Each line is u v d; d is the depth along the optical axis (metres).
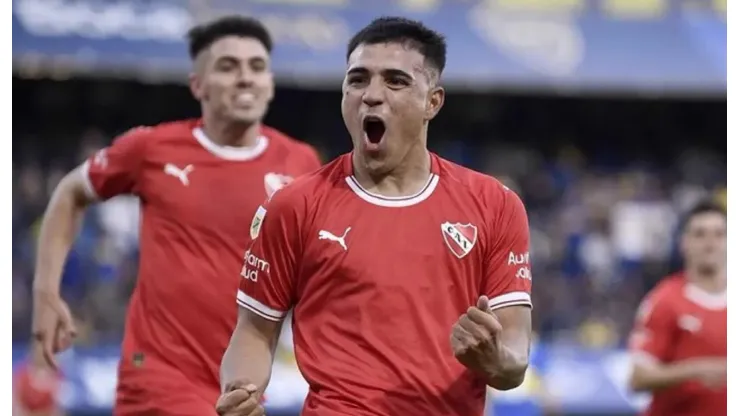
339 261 14.01
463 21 49.19
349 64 14.30
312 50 46.50
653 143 59.94
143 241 21.03
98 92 53.78
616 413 42.69
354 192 14.32
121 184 21.36
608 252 54.09
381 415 13.74
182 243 20.64
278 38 46.50
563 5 50.88
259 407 13.15
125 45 45.19
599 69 50.00
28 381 37.06
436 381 13.91
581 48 50.12
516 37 49.69
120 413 20.72
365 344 13.91
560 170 57.66
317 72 46.09
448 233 14.23
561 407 42.25
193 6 46.50
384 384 13.80
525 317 14.39
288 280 14.32
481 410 14.32
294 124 56.78
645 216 55.81
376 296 13.95
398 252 14.07
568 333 50.03
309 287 14.18
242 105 21.03
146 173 21.06
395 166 14.28
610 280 52.75
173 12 46.19
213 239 20.66
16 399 37.00
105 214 48.25
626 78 49.94
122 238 48.16
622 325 51.09
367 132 14.07
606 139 59.72
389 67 13.98
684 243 28.97
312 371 14.02
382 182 14.39
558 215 55.28
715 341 27.98
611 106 59.62
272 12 47.12
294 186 14.43
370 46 14.12
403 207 14.28
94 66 44.75
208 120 21.34
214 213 20.73
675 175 58.53
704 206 28.53
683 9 52.47
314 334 14.14
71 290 45.97
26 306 45.69
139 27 45.66
